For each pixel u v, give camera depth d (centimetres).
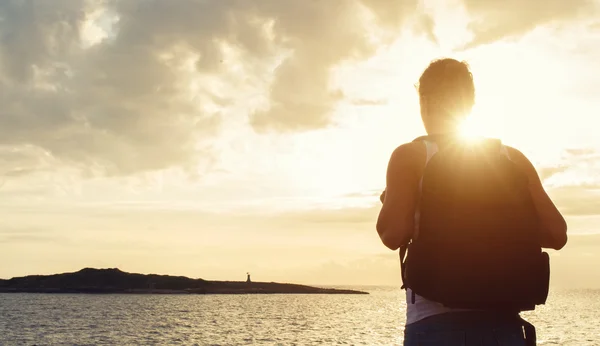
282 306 11438
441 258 197
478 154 205
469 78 226
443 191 201
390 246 209
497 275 194
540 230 216
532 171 222
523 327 209
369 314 8800
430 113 225
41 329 5762
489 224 197
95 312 8612
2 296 15512
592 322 7119
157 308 10025
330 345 4519
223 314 8462
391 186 212
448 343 202
